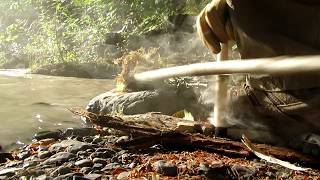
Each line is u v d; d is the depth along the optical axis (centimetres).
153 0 202
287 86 65
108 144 72
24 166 63
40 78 158
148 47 185
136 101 93
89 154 67
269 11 63
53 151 69
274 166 60
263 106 69
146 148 69
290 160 62
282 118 67
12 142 77
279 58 47
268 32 63
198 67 62
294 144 66
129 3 213
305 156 62
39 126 87
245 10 64
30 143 76
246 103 71
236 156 65
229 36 70
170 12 195
